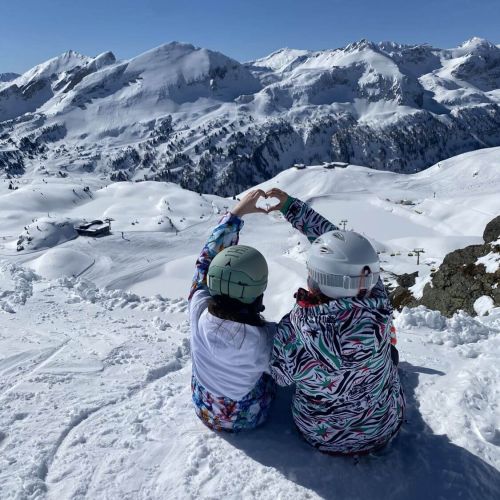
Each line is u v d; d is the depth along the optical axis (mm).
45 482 2900
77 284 8180
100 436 3338
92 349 5102
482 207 141375
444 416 3482
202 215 162375
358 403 2721
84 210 189625
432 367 4332
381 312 2523
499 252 10242
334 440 2893
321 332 2490
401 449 3100
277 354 2729
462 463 2932
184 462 3002
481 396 3682
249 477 2855
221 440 3168
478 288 9828
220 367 2934
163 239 125250
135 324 6141
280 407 3492
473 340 5180
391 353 3145
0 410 3715
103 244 118625
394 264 69812
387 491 2779
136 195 199500
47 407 3773
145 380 4332
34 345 5227
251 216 134000
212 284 2736
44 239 122062
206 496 2736
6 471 2980
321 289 2545
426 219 134500
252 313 2799
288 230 119750
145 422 3480
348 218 142500
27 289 7883
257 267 2693
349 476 2855
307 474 2863
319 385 2664
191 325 3039
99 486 2844
